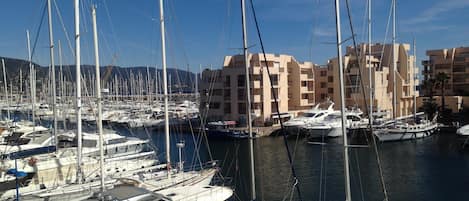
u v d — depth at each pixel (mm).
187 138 61938
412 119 64188
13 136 33281
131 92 122312
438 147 49500
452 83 90750
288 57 80625
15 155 26359
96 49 21594
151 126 72750
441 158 42656
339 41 14312
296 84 80312
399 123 58281
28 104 65938
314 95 84062
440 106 77312
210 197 20062
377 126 55781
